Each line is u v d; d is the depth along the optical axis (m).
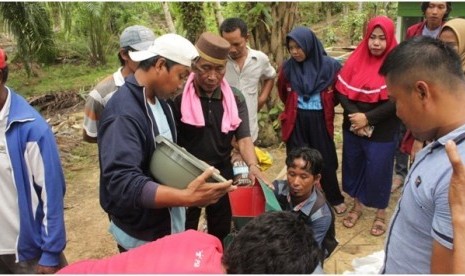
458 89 1.27
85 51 10.87
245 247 1.26
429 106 1.28
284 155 4.89
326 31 11.88
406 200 1.40
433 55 1.26
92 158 5.06
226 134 2.60
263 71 3.66
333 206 3.68
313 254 1.29
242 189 2.44
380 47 3.09
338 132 5.45
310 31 3.32
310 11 12.97
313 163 2.50
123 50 2.61
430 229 1.33
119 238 2.08
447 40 3.00
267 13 4.57
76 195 4.20
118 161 1.79
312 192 2.58
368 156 3.26
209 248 1.45
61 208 2.02
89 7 9.59
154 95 1.99
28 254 2.05
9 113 1.88
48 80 9.22
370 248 3.21
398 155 3.98
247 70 3.50
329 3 12.35
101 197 1.99
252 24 4.67
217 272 1.34
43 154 1.92
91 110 2.67
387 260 1.56
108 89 2.66
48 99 7.69
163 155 1.88
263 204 2.43
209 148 2.58
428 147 1.34
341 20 12.37
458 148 1.24
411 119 1.34
